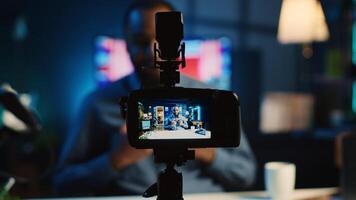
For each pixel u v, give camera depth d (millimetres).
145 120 1094
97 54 4531
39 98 4855
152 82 1540
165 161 1102
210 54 4508
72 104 4859
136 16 1656
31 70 4895
